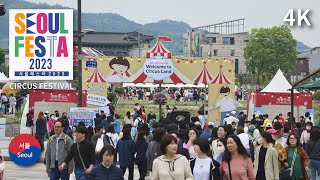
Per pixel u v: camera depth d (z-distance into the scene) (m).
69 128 29.56
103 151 12.35
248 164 13.03
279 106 41.84
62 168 16.31
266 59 131.88
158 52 43.16
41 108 39.34
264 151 15.89
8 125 44.41
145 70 43.09
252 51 133.62
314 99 94.56
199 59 43.50
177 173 11.72
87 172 15.91
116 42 185.00
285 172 17.02
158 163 11.85
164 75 43.19
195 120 25.77
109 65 42.94
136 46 184.62
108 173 12.36
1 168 16.25
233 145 13.01
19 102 59.66
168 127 19.75
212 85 43.75
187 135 17.62
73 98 39.31
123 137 21.38
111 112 38.97
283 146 17.69
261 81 132.50
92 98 39.16
